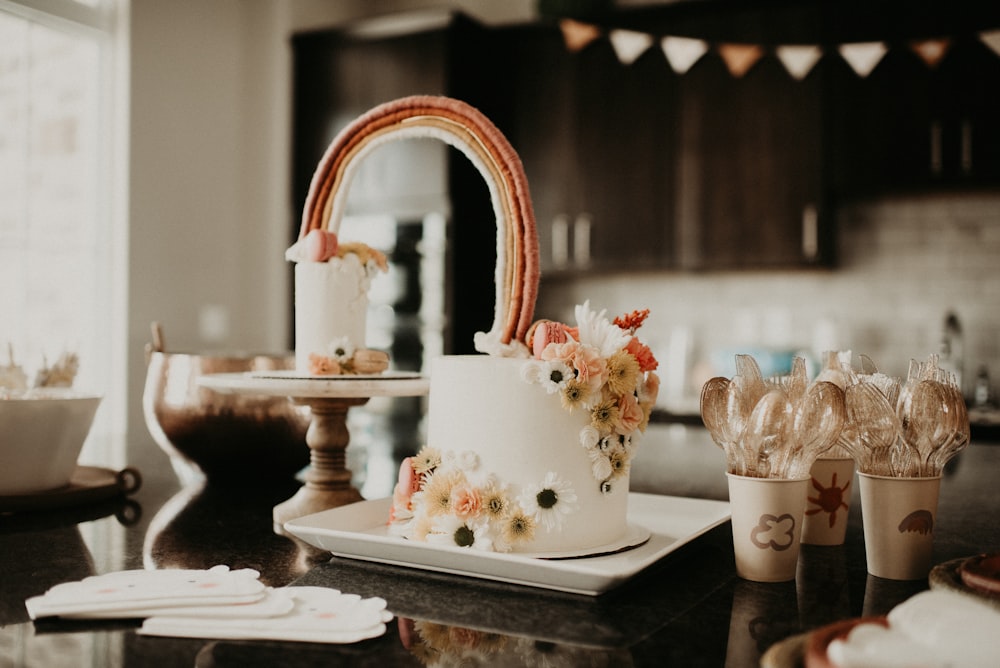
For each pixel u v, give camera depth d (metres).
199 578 0.60
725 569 0.69
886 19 2.91
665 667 0.47
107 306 3.16
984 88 2.81
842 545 0.78
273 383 0.85
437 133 0.83
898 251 3.26
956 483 1.14
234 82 3.62
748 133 3.11
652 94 3.25
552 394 0.67
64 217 3.08
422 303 3.34
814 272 3.36
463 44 3.39
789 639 0.43
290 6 3.64
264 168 3.66
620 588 0.62
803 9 3.02
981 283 3.16
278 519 0.88
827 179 3.01
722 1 3.10
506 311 0.78
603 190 3.32
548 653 0.49
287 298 3.62
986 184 2.84
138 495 1.06
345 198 0.94
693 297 3.52
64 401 0.94
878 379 0.72
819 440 0.62
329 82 3.56
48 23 3.01
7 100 2.89
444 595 0.60
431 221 3.33
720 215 3.15
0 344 2.50
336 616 0.54
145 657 0.48
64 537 0.81
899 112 2.92
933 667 0.35
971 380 3.15
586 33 3.23
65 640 0.51
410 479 0.72
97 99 3.16
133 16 3.17
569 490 0.66
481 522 0.65
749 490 0.64
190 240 3.42
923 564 0.65
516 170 0.77
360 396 0.86
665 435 1.77
